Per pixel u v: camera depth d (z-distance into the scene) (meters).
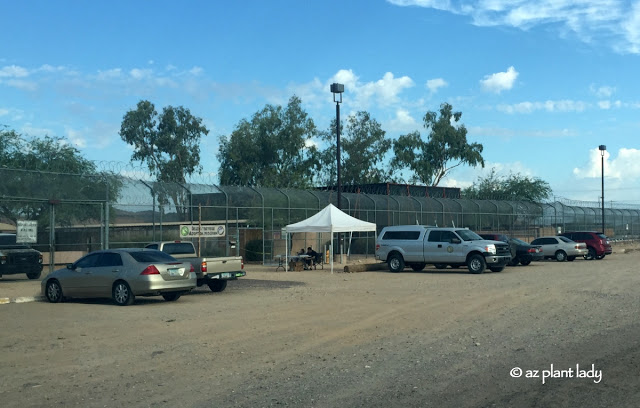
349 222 28.67
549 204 53.78
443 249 27.75
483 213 47.22
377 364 8.85
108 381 8.06
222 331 11.85
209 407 6.80
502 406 6.73
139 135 58.03
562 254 37.06
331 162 65.25
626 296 16.94
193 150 59.25
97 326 12.62
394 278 24.83
